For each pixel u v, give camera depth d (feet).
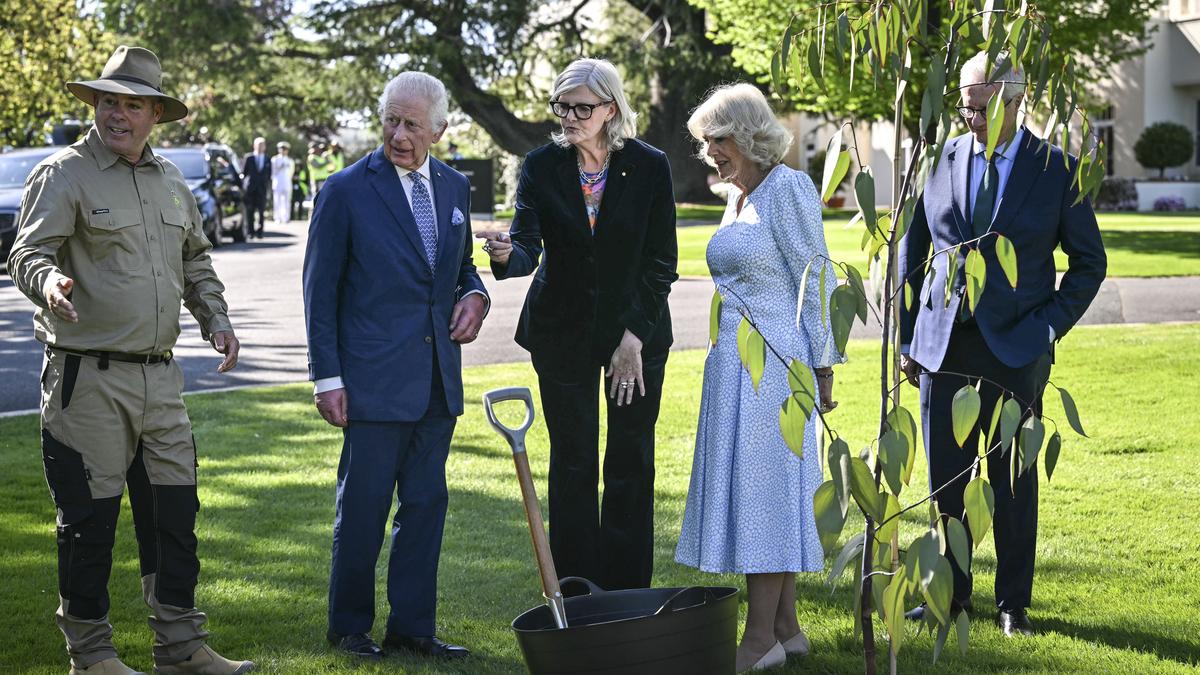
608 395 13.60
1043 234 13.00
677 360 31.19
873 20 7.95
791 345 12.21
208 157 68.69
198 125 130.52
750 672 12.00
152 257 11.55
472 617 13.82
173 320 11.72
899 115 8.23
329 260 12.42
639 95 112.37
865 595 8.53
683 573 15.44
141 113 11.44
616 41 104.32
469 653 12.66
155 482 11.79
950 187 13.25
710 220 86.48
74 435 11.30
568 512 13.80
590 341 13.37
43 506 18.29
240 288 47.39
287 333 36.06
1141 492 18.44
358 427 12.53
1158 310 39.19
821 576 15.24
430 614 12.84
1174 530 16.57
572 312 13.34
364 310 12.53
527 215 13.21
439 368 12.76
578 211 13.09
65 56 73.41
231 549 16.29
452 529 17.21
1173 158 109.81
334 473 20.38
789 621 12.64
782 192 12.13
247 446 22.17
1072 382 26.91
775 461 12.11
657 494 18.92
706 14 103.81
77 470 11.34
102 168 11.38
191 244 12.34
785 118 110.93
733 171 12.41
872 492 7.82
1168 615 13.42
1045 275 13.17
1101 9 65.92
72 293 11.31
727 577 15.30
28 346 33.47
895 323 8.98
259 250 65.62
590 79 12.64
